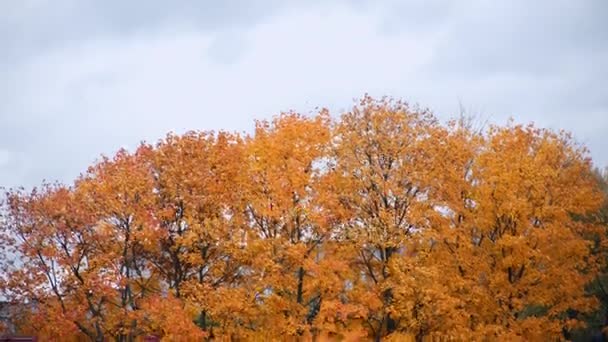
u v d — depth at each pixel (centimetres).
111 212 3856
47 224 3881
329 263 3709
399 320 3916
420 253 3844
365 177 3975
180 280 3850
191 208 3819
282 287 3694
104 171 3944
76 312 3728
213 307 3638
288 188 3816
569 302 3953
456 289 3878
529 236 3928
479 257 3912
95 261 3781
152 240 3762
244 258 3744
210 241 3775
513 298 3847
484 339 3859
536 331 3825
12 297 3819
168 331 3566
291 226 3856
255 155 3956
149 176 3906
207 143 3984
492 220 3969
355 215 3953
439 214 3972
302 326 3631
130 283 3897
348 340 3794
